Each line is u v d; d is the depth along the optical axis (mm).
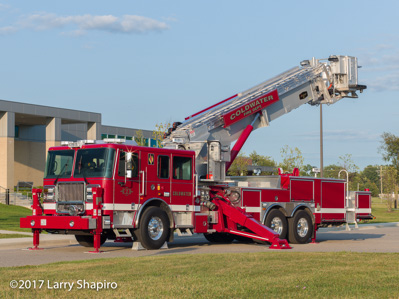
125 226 14977
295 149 40688
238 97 18922
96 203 14375
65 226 14547
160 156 15906
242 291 8164
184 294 7945
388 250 15641
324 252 13883
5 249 16250
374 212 54062
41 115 47219
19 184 51062
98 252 14719
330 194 20125
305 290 8266
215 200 17422
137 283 8836
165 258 12297
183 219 16453
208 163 17297
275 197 18359
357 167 49875
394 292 8133
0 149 45281
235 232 17219
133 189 15172
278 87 19469
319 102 20578
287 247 16328
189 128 17562
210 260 11867
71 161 15258
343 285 8719
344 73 20203
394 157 66250
